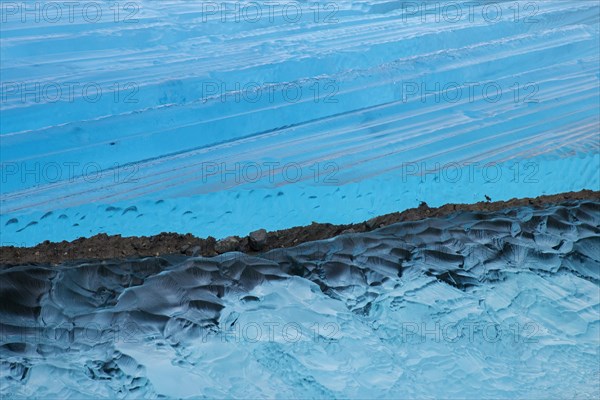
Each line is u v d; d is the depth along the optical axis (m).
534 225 4.92
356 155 6.23
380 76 7.36
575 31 8.48
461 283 4.50
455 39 8.12
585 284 4.57
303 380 3.79
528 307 4.39
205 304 4.14
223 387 3.72
